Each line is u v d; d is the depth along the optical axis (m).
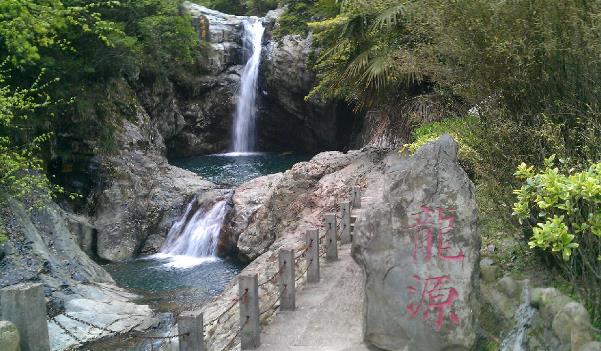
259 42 22.78
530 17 4.92
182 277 11.52
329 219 7.25
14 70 11.37
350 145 20.42
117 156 14.44
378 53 10.23
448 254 4.12
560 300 3.64
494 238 5.14
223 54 22.66
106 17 13.46
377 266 4.28
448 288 4.08
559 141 4.56
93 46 12.35
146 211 14.11
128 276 11.62
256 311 4.98
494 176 5.02
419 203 4.23
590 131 4.39
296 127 23.08
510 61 4.99
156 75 19.64
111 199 13.58
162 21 14.90
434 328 4.08
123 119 15.66
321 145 23.05
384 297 4.26
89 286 9.81
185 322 4.38
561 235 3.60
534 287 4.11
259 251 11.30
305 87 20.88
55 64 11.70
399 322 4.20
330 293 6.11
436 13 5.76
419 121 9.92
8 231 9.55
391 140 11.62
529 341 3.68
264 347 4.97
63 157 13.55
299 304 5.89
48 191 10.46
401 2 9.36
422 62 6.91
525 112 5.16
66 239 10.73
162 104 20.56
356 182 10.26
